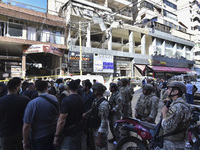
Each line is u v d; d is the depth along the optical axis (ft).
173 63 91.56
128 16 84.43
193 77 33.45
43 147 6.95
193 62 106.63
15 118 7.20
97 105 8.36
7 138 7.01
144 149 8.05
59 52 49.29
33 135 6.97
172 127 5.85
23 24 45.14
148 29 79.56
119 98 10.98
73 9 56.13
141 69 72.02
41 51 42.70
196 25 129.49
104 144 7.84
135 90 50.03
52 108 7.44
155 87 34.91
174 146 6.18
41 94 7.63
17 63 50.60
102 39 69.15
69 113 7.23
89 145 8.88
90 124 8.61
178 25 106.32
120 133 10.31
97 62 59.00
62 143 7.18
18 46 47.01
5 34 42.37
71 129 7.23
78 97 7.99
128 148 8.38
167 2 100.12
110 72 62.95
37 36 47.57
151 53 85.10
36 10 49.93
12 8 42.73
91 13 60.29
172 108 6.04
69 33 53.62
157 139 7.49
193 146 9.70
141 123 8.59
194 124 10.15
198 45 121.08
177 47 101.91
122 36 80.79
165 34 89.51
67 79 26.76
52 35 50.39
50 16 49.62
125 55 69.36
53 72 60.08
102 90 8.32
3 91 12.33
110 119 11.80
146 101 10.39
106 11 66.13
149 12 86.63
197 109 11.42
